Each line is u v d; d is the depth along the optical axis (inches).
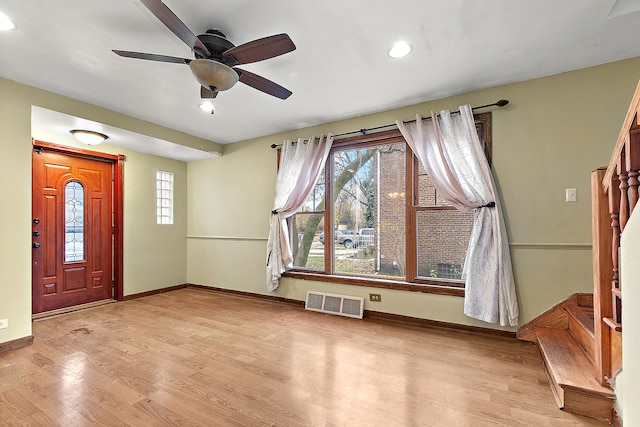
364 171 145.2
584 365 78.0
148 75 104.0
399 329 122.6
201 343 108.7
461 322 119.3
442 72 103.7
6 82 105.0
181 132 167.2
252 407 70.9
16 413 68.3
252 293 177.5
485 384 80.7
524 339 108.0
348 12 74.1
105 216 166.9
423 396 75.3
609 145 98.3
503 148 112.9
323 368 89.9
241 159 183.9
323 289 151.6
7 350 101.6
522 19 76.9
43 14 73.9
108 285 167.5
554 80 105.5
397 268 135.6
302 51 90.8
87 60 94.7
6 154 104.0
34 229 140.0
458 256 122.7
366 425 64.8
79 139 141.7
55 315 141.6
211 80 77.7
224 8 72.1
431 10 73.7
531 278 108.1
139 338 113.5
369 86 113.7
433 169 121.6
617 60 97.0
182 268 203.8
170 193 198.8
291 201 155.8
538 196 107.3
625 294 51.9
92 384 80.8
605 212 67.9
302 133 161.9
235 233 185.3
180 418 66.8
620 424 61.2
